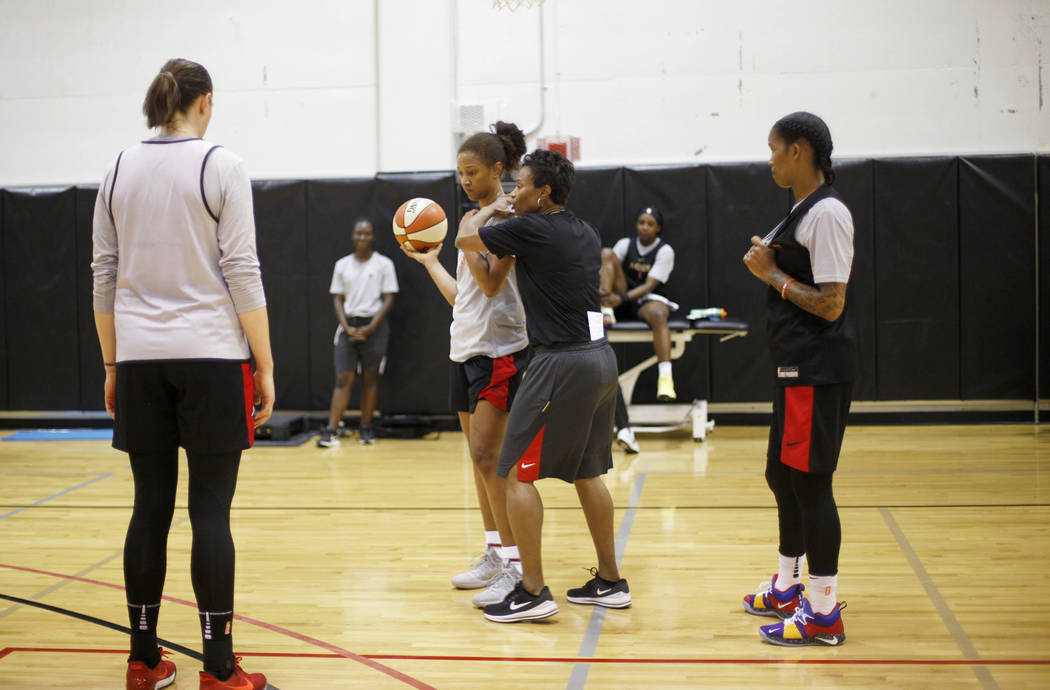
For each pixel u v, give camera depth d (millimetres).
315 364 7777
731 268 7402
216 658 2520
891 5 7398
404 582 3674
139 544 2535
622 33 7672
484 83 7820
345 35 7914
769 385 7383
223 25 8016
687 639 3004
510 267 3191
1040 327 7180
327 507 5012
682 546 4113
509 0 7176
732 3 7551
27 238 7887
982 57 7332
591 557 3959
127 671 2736
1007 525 4328
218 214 2471
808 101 7527
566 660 2844
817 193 2801
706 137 7641
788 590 3160
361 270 7223
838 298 2723
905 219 7242
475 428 3387
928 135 7418
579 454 3143
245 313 2492
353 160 7965
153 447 2518
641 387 7496
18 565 3967
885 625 3100
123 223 2480
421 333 7535
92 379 7898
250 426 2551
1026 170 7133
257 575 3779
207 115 2639
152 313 2449
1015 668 2723
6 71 8195
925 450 6273
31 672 2807
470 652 2922
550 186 3117
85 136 8172
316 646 2990
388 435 7379
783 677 2684
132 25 8078
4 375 7949
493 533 3605
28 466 6340
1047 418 7238
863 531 4285
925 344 7273
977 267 7207
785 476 3059
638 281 7281
